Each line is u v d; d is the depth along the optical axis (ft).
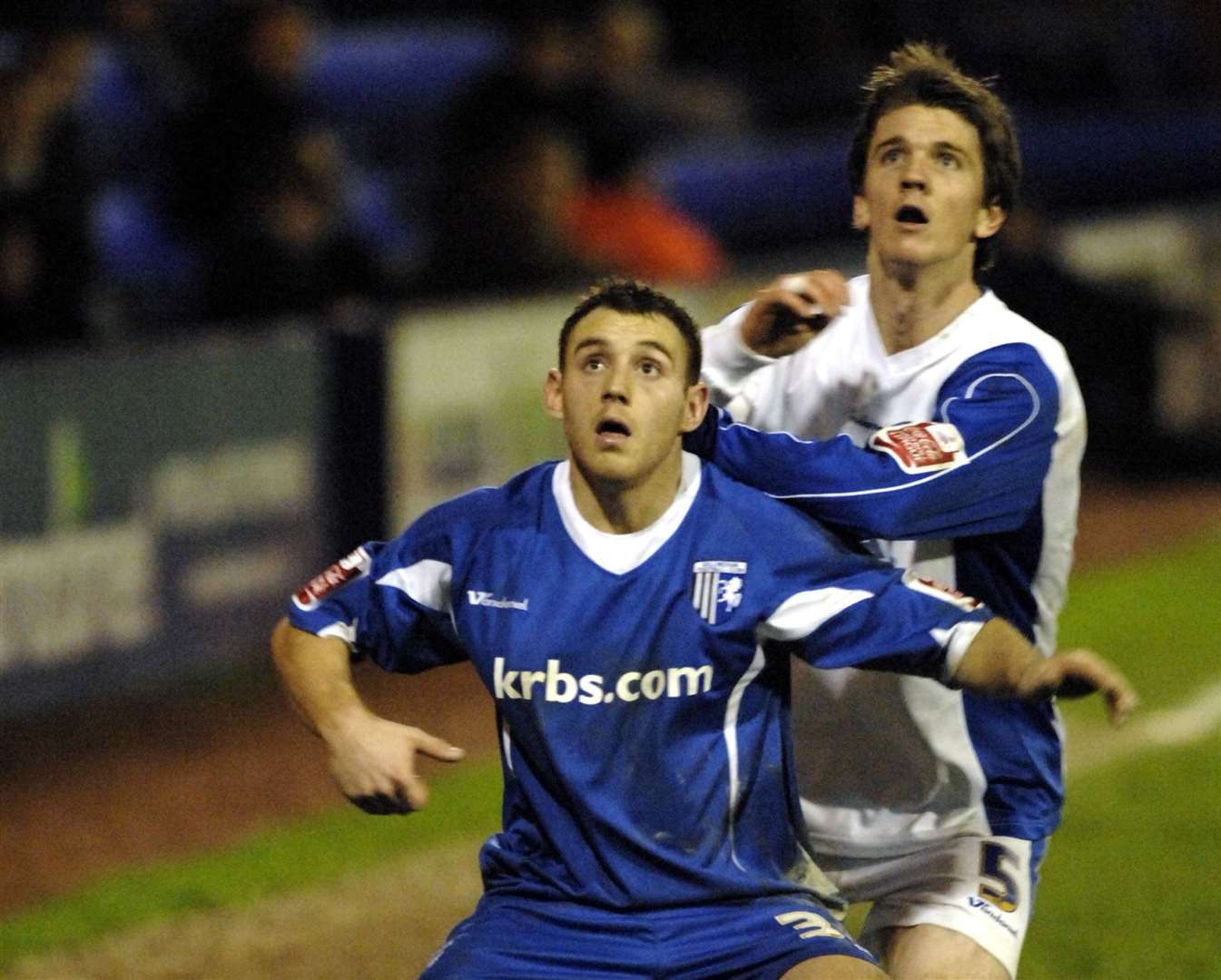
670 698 37.78
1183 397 151.33
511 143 124.16
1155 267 160.86
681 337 37.99
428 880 74.08
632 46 133.28
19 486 91.09
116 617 95.76
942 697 42.78
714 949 37.58
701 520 38.34
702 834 38.09
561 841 38.14
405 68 149.79
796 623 38.04
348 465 105.70
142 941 68.23
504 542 38.45
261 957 66.54
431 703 97.60
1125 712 35.78
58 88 102.73
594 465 37.35
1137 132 183.01
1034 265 141.38
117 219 121.49
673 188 153.38
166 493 97.45
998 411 41.19
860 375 43.37
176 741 91.45
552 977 37.42
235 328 112.16
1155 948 65.72
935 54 43.57
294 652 39.42
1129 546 129.49
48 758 88.84
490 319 111.86
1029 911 43.06
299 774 87.56
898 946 42.68
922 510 40.32
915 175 41.29
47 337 103.30
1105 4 197.47
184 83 123.75
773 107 173.37
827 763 44.34
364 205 142.41
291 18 113.60
